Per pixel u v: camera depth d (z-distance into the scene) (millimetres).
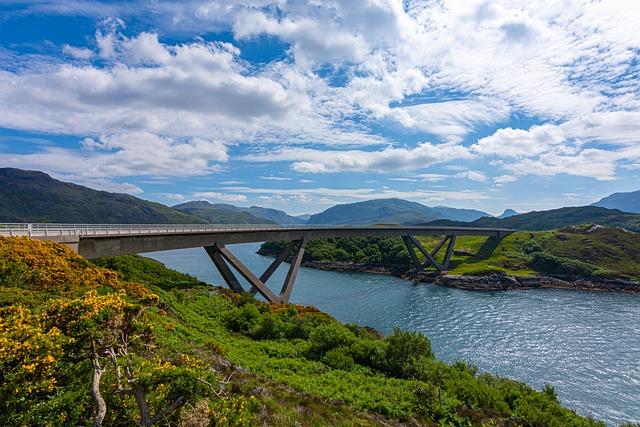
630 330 53562
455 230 127562
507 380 29438
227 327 32781
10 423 7789
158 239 42500
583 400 32500
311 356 28234
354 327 39688
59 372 8977
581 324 56781
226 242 54875
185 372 8492
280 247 145125
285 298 60281
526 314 63094
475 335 50312
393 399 20938
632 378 36844
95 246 34406
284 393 17484
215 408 9422
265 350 27797
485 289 90875
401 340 28766
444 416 19875
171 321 24906
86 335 8914
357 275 109125
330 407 17375
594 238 130375
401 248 123812
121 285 25031
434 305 69250
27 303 15320
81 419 8844
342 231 89375
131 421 8836
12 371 7883
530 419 20719
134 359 10062
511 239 143375
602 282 95500
